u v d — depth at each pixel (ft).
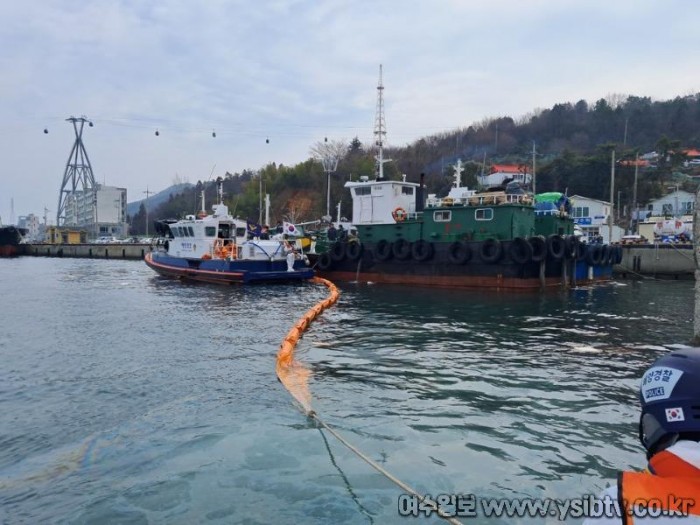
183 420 19.08
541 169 211.61
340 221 112.57
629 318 44.57
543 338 34.88
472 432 17.84
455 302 54.54
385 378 24.71
